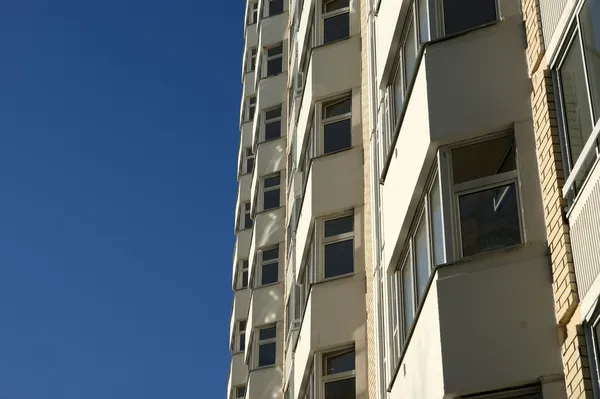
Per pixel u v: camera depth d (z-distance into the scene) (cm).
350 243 2175
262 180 3753
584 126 1139
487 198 1291
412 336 1365
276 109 3903
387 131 1861
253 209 3816
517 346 1158
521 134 1282
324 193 2247
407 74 1664
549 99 1228
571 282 1113
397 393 1469
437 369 1222
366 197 2111
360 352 1980
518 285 1188
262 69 4072
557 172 1180
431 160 1387
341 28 2525
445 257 1292
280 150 3766
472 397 1182
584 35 1155
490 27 1382
